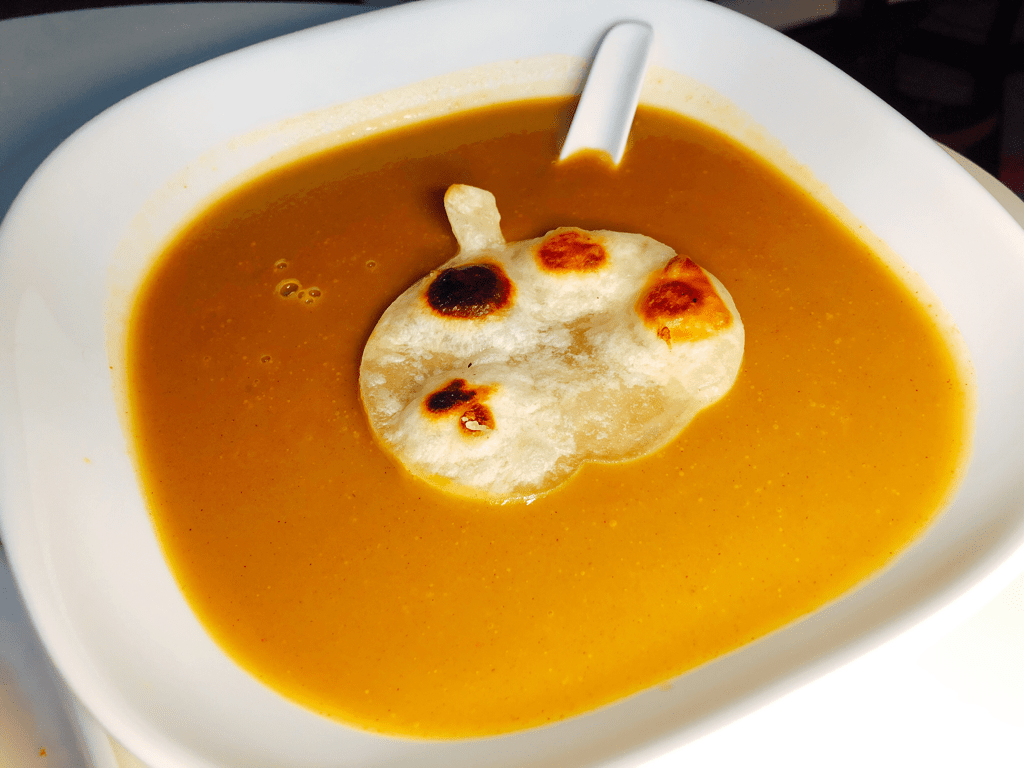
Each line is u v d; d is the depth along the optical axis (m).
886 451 0.19
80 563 0.16
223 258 0.22
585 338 0.20
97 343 0.20
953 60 0.39
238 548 0.18
